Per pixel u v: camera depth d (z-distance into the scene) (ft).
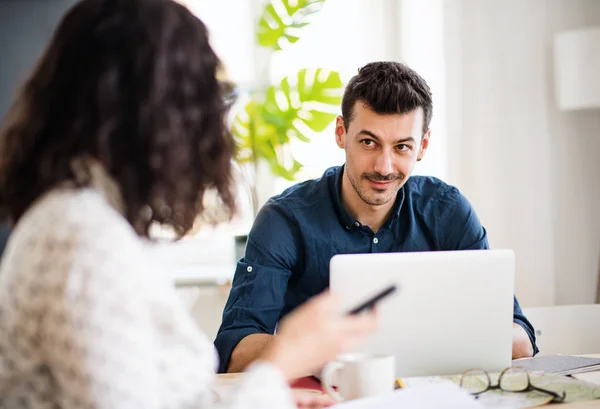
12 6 8.83
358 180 5.87
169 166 2.88
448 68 10.32
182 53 2.92
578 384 4.27
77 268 2.64
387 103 5.61
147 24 2.87
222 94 3.13
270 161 10.12
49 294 2.63
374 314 3.42
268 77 10.55
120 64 2.83
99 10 2.91
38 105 2.90
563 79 10.05
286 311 6.30
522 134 10.44
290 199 6.35
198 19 3.05
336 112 10.16
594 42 9.78
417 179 6.59
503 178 10.48
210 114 3.05
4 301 2.73
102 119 2.80
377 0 10.48
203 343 3.04
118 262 2.70
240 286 6.00
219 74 3.15
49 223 2.75
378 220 6.27
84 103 2.83
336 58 10.61
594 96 9.86
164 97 2.86
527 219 10.52
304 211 6.25
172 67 2.89
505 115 10.43
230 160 3.17
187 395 2.96
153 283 2.85
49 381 2.74
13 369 2.74
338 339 3.28
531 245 10.53
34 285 2.66
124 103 2.83
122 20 2.87
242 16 10.59
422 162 10.43
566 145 10.52
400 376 4.44
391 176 5.78
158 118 2.83
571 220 10.63
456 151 10.44
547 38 10.38
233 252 10.94
